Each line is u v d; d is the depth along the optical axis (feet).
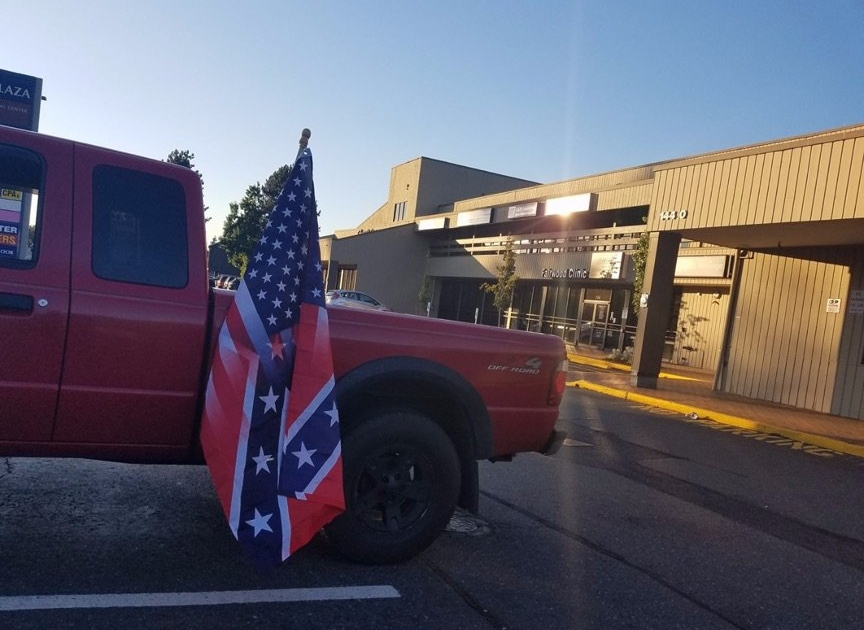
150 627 11.16
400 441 14.21
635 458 28.66
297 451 12.60
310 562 14.34
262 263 12.99
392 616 12.40
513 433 15.94
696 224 48.85
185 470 19.79
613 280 90.12
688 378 69.26
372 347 14.20
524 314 114.42
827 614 14.55
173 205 13.28
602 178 104.53
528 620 12.79
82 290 12.36
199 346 13.12
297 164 13.58
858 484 28.50
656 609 13.87
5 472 18.16
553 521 18.90
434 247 142.31
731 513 21.68
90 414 12.59
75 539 14.32
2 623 10.75
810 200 40.55
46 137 12.64
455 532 17.13
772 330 54.03
